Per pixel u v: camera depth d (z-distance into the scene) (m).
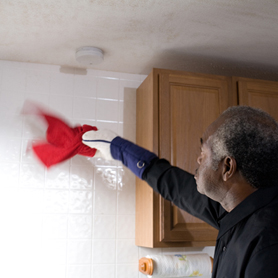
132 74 2.08
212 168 0.83
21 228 1.77
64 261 1.80
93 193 1.89
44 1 1.37
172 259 1.78
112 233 1.88
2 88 1.87
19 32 1.61
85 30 1.59
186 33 1.62
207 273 1.81
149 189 1.73
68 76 1.97
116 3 1.39
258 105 1.88
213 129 0.85
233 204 0.83
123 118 2.02
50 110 1.91
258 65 1.97
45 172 1.84
